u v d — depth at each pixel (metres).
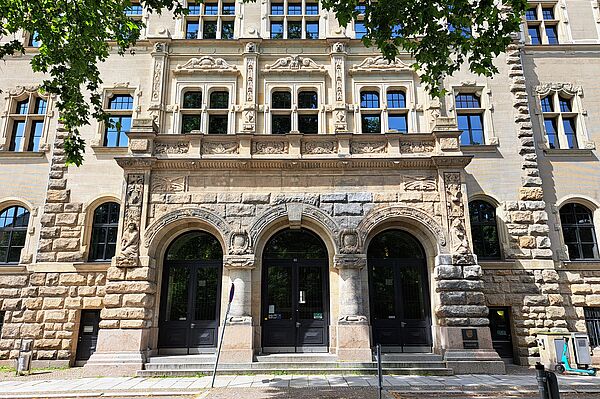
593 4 21.36
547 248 17.97
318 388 11.57
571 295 17.86
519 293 17.41
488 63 11.39
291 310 16.05
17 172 19.16
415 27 11.50
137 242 15.35
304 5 21.30
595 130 19.78
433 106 19.36
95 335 17.38
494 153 19.06
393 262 16.62
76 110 13.70
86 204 18.44
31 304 17.34
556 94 20.19
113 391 11.51
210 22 21.30
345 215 15.87
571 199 19.00
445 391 11.15
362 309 14.96
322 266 16.45
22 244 18.64
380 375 9.07
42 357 16.81
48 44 12.63
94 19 12.70
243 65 20.06
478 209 18.75
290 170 16.39
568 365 14.62
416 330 15.94
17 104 20.36
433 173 16.31
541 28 21.31
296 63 20.06
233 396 10.66
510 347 17.25
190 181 16.22
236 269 15.30
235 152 16.64
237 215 15.85
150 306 15.11
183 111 19.58
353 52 20.28
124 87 19.98
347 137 16.62
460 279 15.02
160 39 20.11
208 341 15.69
